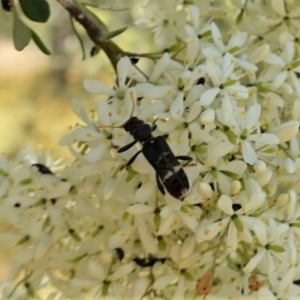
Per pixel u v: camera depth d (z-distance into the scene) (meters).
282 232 0.26
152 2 0.29
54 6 0.47
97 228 0.27
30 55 0.54
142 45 0.35
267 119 0.27
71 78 0.52
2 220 0.28
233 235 0.26
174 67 0.27
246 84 0.28
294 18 0.28
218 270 0.27
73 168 0.27
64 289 0.28
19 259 0.27
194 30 0.28
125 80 0.27
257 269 0.27
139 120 0.26
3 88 0.53
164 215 0.26
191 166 0.26
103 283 0.27
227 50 0.27
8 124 0.52
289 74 0.27
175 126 0.26
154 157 0.25
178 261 0.27
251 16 0.29
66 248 0.27
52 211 0.27
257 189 0.26
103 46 0.28
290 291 0.26
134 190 0.26
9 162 0.28
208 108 0.26
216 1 0.30
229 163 0.26
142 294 0.27
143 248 0.27
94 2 0.36
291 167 0.27
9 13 0.30
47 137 0.52
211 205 0.26
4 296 0.28
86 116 0.27
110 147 0.26
